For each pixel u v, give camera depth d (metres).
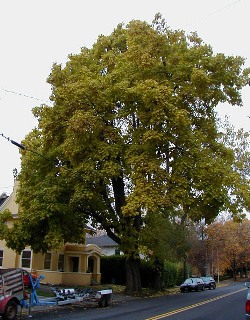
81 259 40.16
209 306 22.08
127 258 29.11
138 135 24.83
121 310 19.53
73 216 26.81
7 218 28.16
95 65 28.61
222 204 24.20
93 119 24.06
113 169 24.12
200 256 66.94
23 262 35.75
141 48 25.38
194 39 27.86
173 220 38.56
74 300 20.77
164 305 22.28
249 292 12.28
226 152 27.17
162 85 23.70
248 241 77.00
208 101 26.86
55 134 26.44
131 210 22.34
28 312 18.09
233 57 26.19
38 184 26.64
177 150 24.70
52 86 28.25
